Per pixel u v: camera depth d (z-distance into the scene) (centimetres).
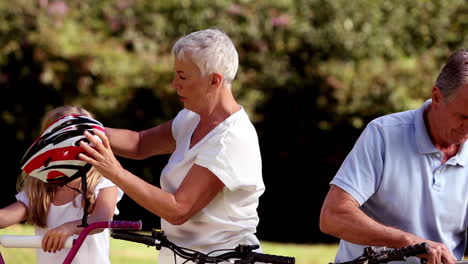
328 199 966
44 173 970
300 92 2883
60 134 956
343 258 1016
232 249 980
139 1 2962
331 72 2842
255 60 2895
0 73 2916
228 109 1009
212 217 1013
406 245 901
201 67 980
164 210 978
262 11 2927
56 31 2875
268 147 2952
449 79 900
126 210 2944
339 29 2895
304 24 2911
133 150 1138
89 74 2877
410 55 2947
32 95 2953
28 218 1155
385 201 966
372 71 2820
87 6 2969
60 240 1011
